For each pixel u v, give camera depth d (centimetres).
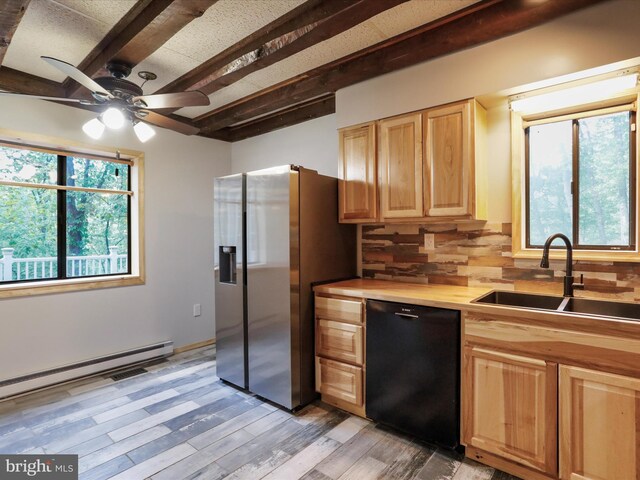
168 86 289
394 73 250
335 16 182
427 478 181
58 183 315
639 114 194
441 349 198
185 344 383
